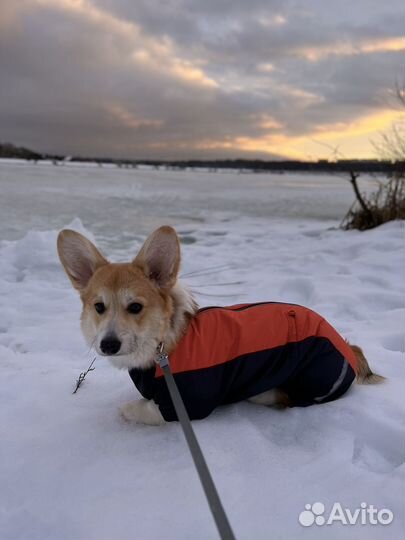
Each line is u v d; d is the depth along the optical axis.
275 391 0.75
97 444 0.66
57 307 1.31
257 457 0.62
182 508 0.53
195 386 0.67
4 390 0.81
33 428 0.70
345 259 1.80
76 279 0.73
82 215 3.19
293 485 0.56
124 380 0.85
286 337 0.73
